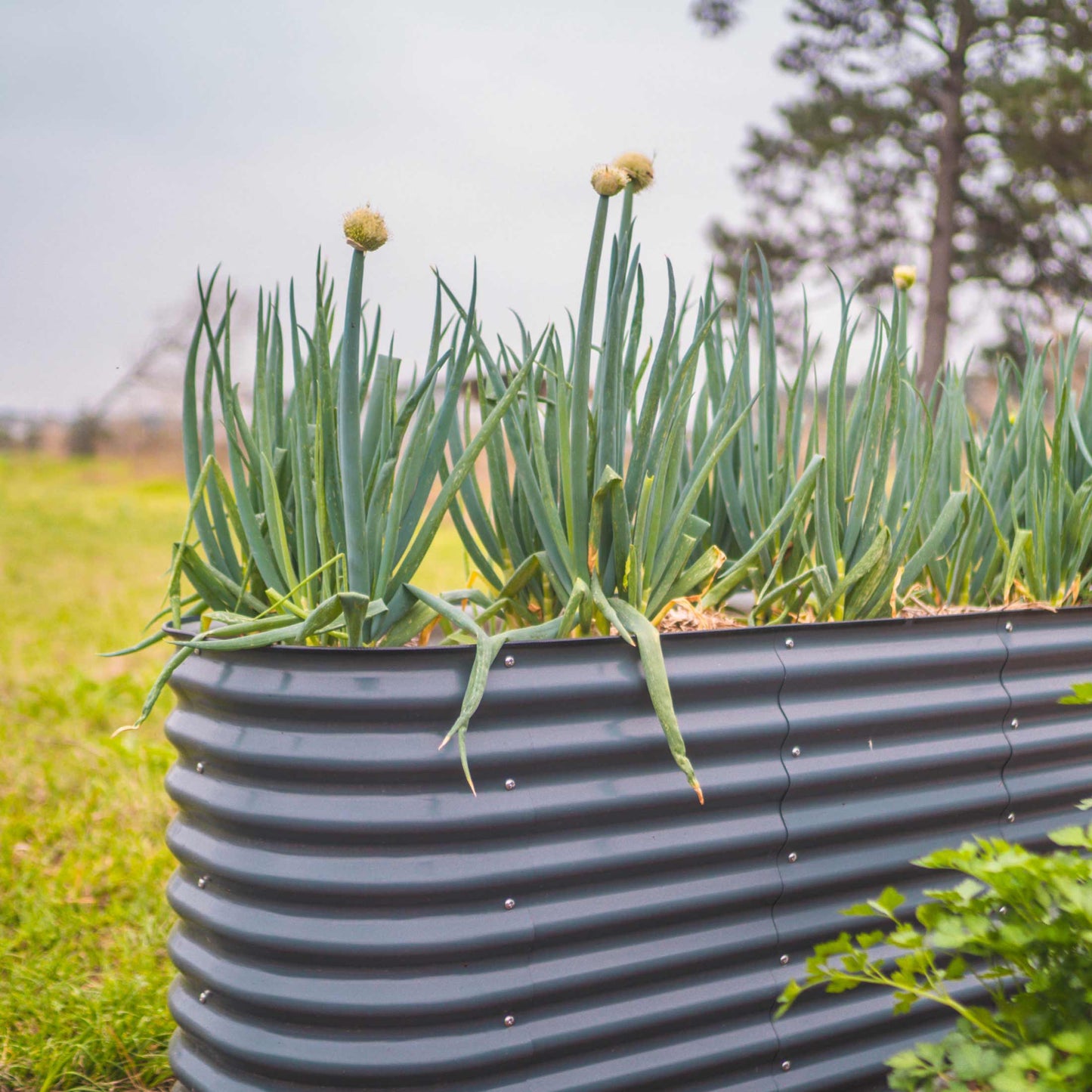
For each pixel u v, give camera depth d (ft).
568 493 4.43
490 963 3.91
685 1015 4.27
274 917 3.84
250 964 3.92
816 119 42.19
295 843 3.83
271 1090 3.91
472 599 4.89
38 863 7.69
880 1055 4.77
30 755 10.23
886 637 4.77
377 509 4.21
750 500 5.35
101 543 31.45
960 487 6.12
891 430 5.19
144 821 8.71
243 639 3.91
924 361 40.50
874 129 41.50
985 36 40.27
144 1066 5.39
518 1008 3.95
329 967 3.82
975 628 5.04
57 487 52.06
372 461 4.26
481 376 4.91
